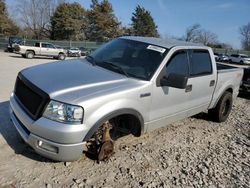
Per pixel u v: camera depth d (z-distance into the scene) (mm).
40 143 3441
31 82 3719
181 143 5297
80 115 3398
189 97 5195
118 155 4426
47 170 3770
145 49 4711
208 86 5746
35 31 63219
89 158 4164
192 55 5219
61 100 3377
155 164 4340
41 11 62656
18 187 3375
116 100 3732
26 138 3549
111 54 4828
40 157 4035
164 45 4816
